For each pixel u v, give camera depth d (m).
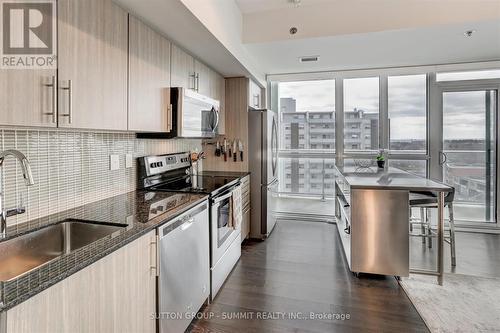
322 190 4.58
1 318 0.75
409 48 3.19
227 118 3.75
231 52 2.65
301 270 2.77
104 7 1.52
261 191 3.69
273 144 4.04
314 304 2.19
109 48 1.55
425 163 4.11
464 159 3.97
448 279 2.56
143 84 1.87
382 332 1.86
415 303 2.19
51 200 1.58
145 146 2.46
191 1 1.78
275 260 3.01
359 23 2.74
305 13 2.88
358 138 4.35
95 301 1.07
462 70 3.78
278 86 4.64
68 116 1.28
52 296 0.90
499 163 3.81
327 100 4.46
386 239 2.46
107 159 2.01
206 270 2.12
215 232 2.27
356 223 2.52
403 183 2.53
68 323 0.96
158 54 2.06
